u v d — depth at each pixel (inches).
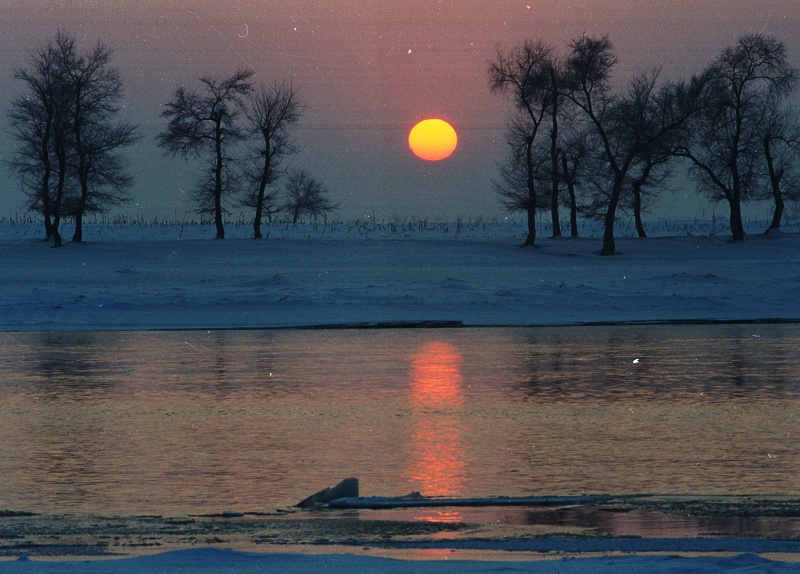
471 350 4596.5
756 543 1518.2
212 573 1236.5
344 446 2438.5
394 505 1839.3
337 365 4067.4
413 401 3134.8
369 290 7219.5
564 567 1262.3
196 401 3157.0
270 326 5846.5
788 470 2142.0
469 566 1274.6
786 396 3176.7
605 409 2957.7
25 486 2043.6
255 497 1947.6
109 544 1542.8
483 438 2524.6
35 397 3250.5
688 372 3774.6
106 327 5841.5
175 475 2140.7
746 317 6200.8
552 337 5191.9
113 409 3004.4
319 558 1325.0
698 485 2005.4
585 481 2054.6
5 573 1238.3
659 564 1280.8
